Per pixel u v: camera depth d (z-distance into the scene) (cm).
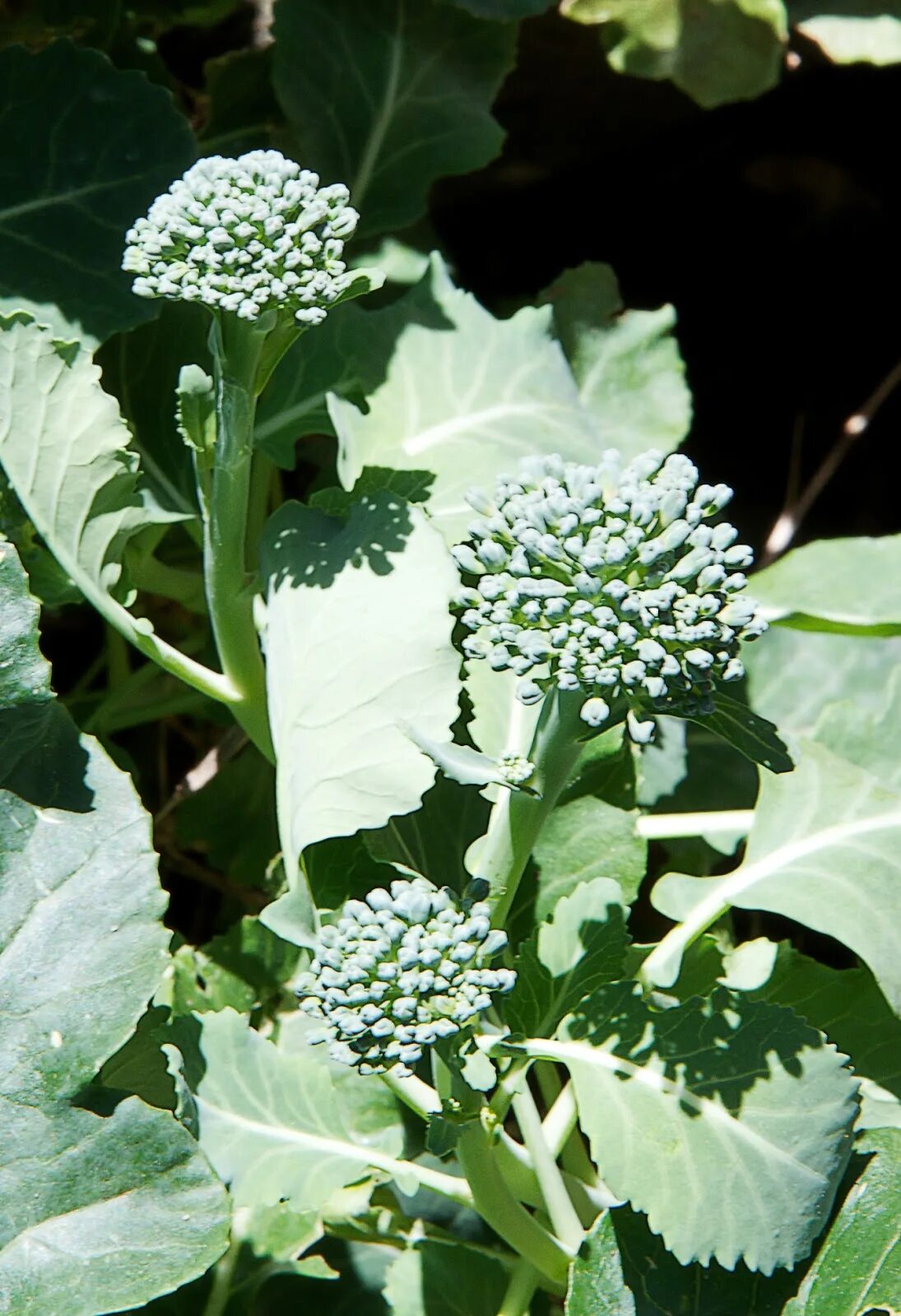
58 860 72
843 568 83
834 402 101
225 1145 72
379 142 84
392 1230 77
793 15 88
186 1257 70
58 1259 69
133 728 90
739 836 78
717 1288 71
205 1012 75
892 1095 74
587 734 66
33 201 79
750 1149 68
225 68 86
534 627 66
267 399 79
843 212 97
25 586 72
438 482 77
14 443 72
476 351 79
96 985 71
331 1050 67
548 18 88
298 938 67
